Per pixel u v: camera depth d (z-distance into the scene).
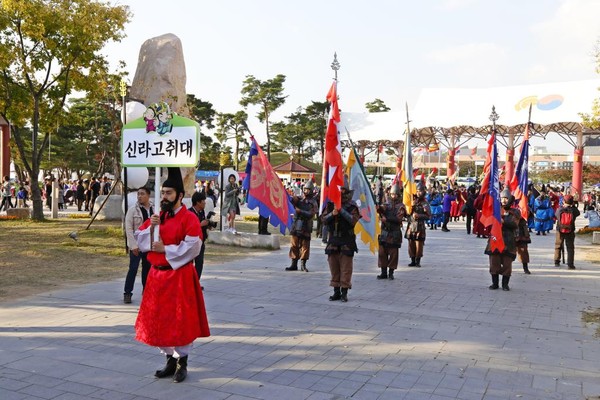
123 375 5.47
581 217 36.78
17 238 16.16
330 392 5.13
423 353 6.41
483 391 5.25
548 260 15.17
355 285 10.76
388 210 11.48
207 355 6.15
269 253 15.07
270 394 5.05
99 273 11.26
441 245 18.39
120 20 21.62
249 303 8.84
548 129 44.94
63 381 5.28
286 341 6.75
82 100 52.75
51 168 59.31
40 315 7.78
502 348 6.70
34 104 21.58
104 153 47.66
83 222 21.41
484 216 10.78
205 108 59.81
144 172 16.59
